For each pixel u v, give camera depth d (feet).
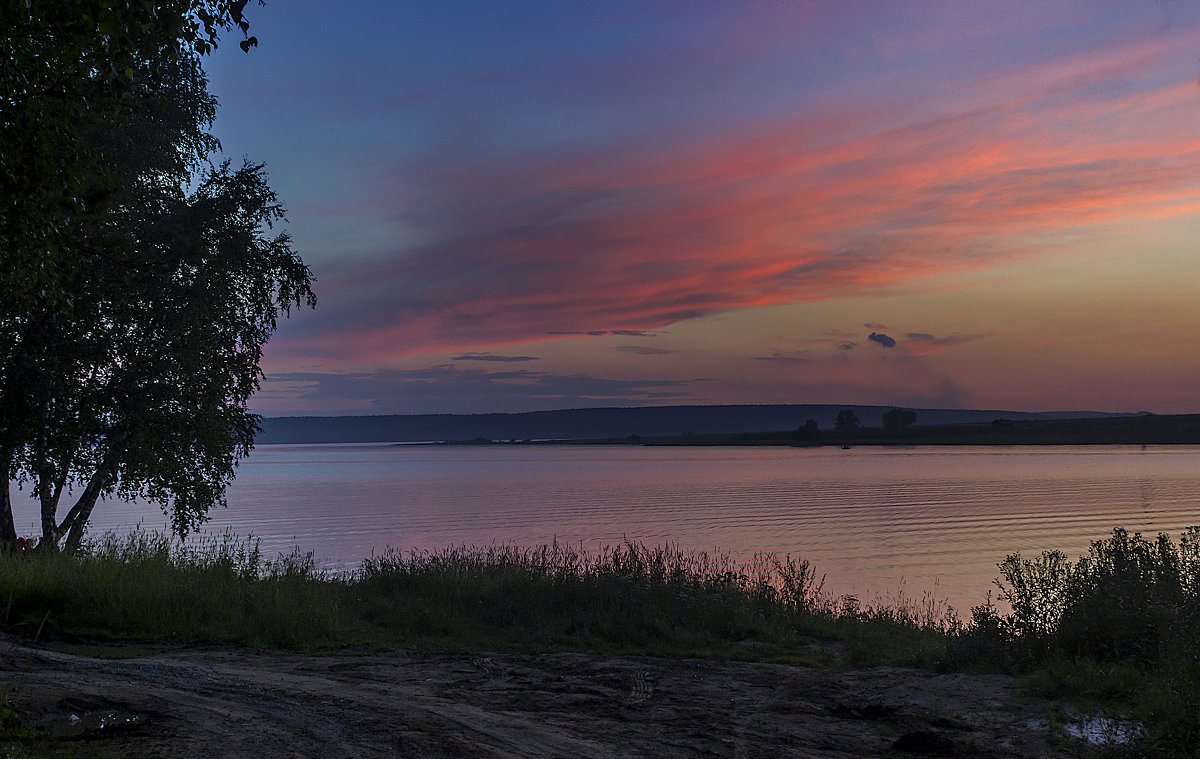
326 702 24.11
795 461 627.05
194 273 67.15
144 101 26.94
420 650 32.94
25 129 21.94
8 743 18.30
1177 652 23.54
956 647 30.35
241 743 19.92
